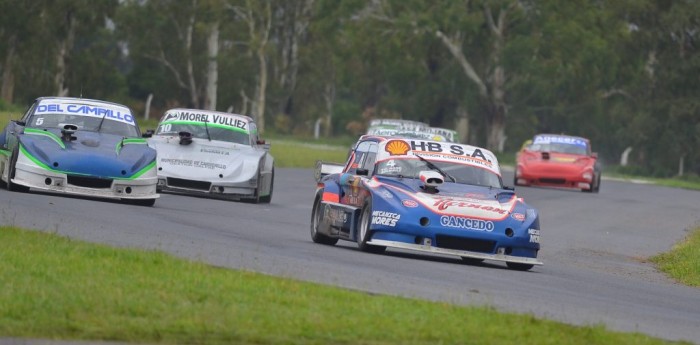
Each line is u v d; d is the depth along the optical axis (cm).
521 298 4347
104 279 3744
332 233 6166
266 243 5722
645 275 6225
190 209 7556
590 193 14612
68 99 7806
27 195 6931
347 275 4497
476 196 5744
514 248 5569
